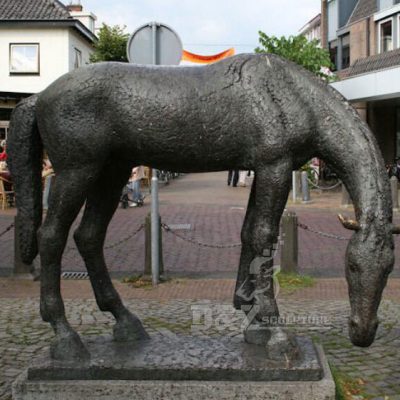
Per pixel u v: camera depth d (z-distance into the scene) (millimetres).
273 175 3184
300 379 3150
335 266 8180
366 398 3652
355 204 3068
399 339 4828
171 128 3219
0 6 23609
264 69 3232
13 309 5871
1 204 14656
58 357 3307
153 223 7215
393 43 21469
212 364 3203
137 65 3350
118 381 3182
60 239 3355
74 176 3295
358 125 3184
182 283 7141
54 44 23250
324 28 27953
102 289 3713
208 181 25219
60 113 3240
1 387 3820
